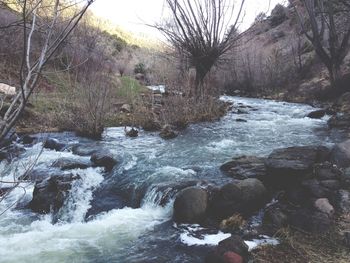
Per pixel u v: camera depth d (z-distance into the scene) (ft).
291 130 38.96
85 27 46.57
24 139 34.71
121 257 17.07
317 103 61.11
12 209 22.49
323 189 19.76
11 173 26.63
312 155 22.80
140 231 19.45
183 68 48.42
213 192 21.09
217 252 15.84
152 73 54.24
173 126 40.32
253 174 23.27
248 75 91.66
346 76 60.44
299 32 98.43
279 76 89.81
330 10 61.72
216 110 46.78
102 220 20.97
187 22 46.09
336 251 15.81
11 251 17.76
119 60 94.07
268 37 111.45
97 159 28.25
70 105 39.65
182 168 26.32
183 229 19.10
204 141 34.65
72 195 23.29
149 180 24.45
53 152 31.81
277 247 16.60
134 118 42.65
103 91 38.65
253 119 46.70
